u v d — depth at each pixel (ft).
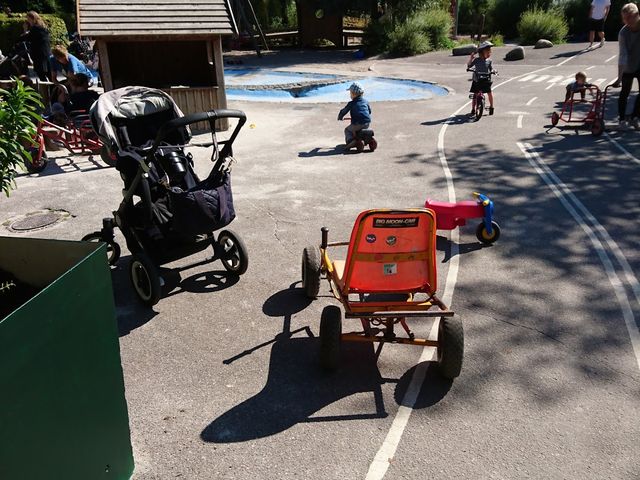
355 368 16.48
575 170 33.94
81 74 38.58
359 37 113.80
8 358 8.68
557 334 18.06
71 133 37.01
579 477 12.69
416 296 20.26
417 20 96.17
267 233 25.73
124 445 12.18
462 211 24.36
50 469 9.86
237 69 86.17
